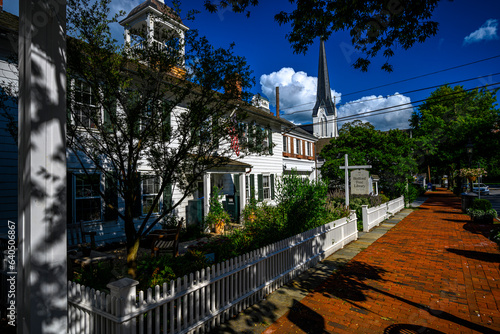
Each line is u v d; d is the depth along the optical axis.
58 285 2.34
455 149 30.97
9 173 7.34
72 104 4.97
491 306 5.00
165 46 5.20
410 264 7.48
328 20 5.02
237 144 5.50
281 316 4.70
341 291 5.73
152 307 3.43
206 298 4.26
